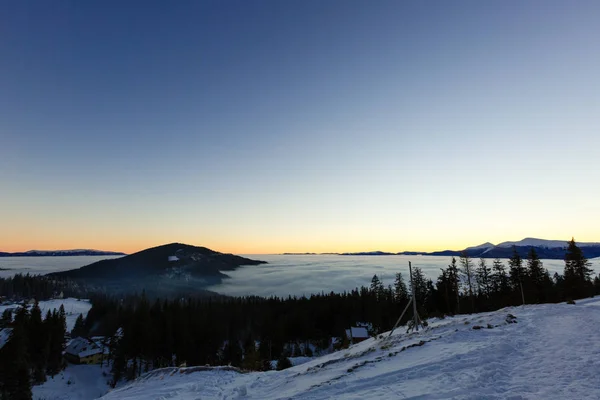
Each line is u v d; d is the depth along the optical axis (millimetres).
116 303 131500
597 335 13562
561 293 53531
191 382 17969
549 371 9703
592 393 7723
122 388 19094
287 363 44188
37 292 189375
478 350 12883
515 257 59031
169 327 68062
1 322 75375
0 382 46344
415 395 9039
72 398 57312
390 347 17859
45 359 67438
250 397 13688
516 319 20172
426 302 64750
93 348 80938
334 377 13055
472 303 58625
